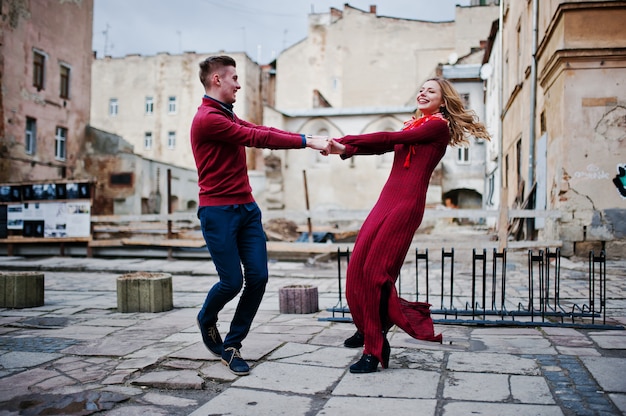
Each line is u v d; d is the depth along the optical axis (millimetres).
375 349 3348
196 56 40438
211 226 3379
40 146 24047
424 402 2852
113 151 27344
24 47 23047
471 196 30641
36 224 12961
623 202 10312
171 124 40469
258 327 4832
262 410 2773
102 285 8375
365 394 2990
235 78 3441
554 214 10422
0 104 21641
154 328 4871
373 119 30297
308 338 4363
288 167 30984
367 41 39781
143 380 3244
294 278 8992
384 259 3293
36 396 3031
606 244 10328
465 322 4863
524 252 10648
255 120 40562
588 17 10320
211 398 2994
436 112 3551
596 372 3326
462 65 29047
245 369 3381
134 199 27219
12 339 4473
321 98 35000
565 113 10477
